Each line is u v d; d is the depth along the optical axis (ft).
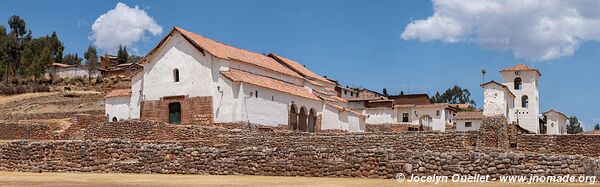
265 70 209.67
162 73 196.24
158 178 89.10
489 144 132.05
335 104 238.27
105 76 423.64
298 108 209.56
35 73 420.36
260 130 177.99
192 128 156.56
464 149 112.68
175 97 192.54
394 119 325.01
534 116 300.40
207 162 100.53
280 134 146.82
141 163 104.73
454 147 124.26
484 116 134.82
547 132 299.99
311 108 217.77
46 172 107.76
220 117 184.75
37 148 112.16
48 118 267.80
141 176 94.32
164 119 193.77
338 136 132.26
